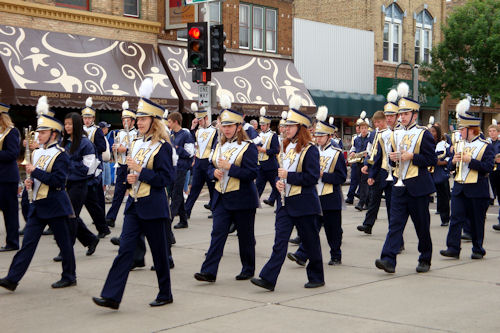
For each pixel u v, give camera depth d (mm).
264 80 26406
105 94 20484
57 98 19297
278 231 7227
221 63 14062
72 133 8867
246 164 7395
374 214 11398
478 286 7488
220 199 7613
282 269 8539
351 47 31281
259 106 25234
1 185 9516
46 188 7199
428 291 7227
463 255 9594
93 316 6254
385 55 33531
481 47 31109
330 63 30328
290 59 28547
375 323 5934
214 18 25469
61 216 7266
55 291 7285
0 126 9438
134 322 6020
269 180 13383
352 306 6559
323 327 5812
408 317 6141
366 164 12289
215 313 6309
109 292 6219
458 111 9344
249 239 7738
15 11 19656
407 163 8164
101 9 21750
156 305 6578
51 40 20281
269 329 5754
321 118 8578
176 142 11773
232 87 24891
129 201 6430
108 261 8969
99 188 11234
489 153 9070
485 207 9211
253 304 6652
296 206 7125
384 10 32969
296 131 7180
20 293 7207
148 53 22828
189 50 14062
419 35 35406
